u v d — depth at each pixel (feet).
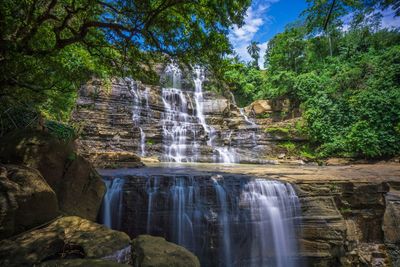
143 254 13.91
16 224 13.57
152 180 27.17
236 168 43.32
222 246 26.45
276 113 73.26
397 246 28.84
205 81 81.76
